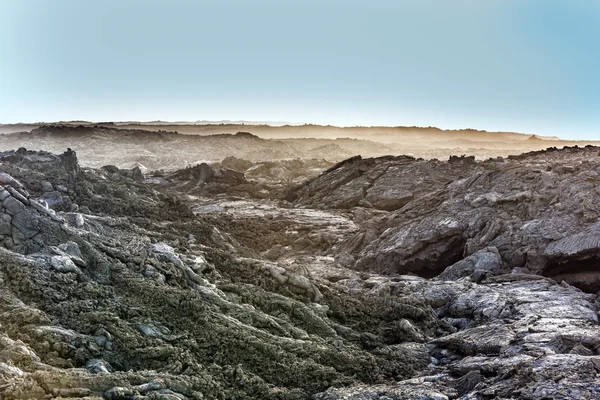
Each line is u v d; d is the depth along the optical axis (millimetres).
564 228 28453
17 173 27594
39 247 16344
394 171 53469
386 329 18547
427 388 13242
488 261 28000
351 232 38938
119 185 33812
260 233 39969
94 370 11844
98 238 17984
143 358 13008
